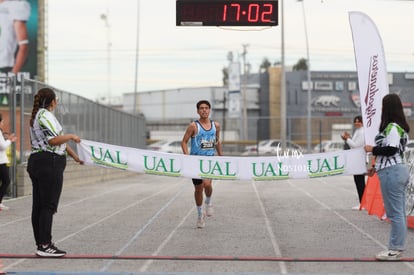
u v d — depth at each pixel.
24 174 27.84
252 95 124.06
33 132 13.83
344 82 120.12
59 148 13.91
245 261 13.77
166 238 16.73
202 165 16.31
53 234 17.41
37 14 80.69
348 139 22.41
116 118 51.19
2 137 22.34
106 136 46.84
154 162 16.22
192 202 26.25
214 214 21.97
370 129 17.41
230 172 16.28
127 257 14.02
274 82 123.50
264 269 12.97
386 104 13.60
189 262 13.64
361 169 15.86
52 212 14.00
